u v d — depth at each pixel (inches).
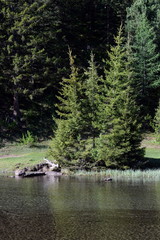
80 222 600.1
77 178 1140.5
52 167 1267.2
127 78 1419.8
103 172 1239.5
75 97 1315.2
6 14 1844.2
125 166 1277.1
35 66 1969.7
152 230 553.9
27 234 533.6
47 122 2007.9
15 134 1875.0
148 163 1380.4
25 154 1601.9
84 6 2509.8
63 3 2158.0
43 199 791.7
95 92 1381.6
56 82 2118.6
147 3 2306.8
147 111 2112.5
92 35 2541.8
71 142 1288.1
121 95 1334.9
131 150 1299.2
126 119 1299.2
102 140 1291.8
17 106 1967.3
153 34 2197.3
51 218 625.6
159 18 2274.9
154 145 1795.0
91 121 1332.4
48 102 2113.7
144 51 2064.5
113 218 625.0
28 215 648.4
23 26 1829.5
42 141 1859.0
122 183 1024.9
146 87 2059.5
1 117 1964.8
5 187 955.3
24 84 1855.3
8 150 1713.8
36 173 1204.5
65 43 2228.1
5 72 1811.0
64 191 891.4
